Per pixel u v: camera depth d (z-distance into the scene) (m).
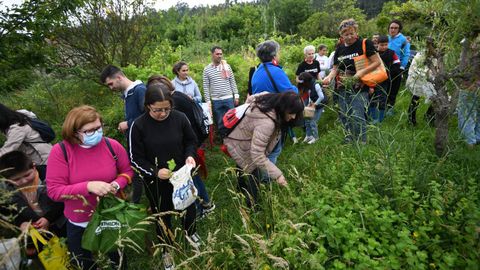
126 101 3.34
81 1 5.15
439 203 2.49
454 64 3.25
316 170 3.40
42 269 2.60
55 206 2.61
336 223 2.43
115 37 7.77
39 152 2.96
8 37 4.43
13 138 2.81
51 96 6.48
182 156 2.84
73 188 2.27
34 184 2.68
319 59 7.57
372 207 2.47
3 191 2.06
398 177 2.82
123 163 2.58
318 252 2.23
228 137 3.15
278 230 2.49
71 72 6.79
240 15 25.27
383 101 4.93
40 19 4.51
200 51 14.41
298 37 21.22
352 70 4.43
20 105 6.16
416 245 2.25
